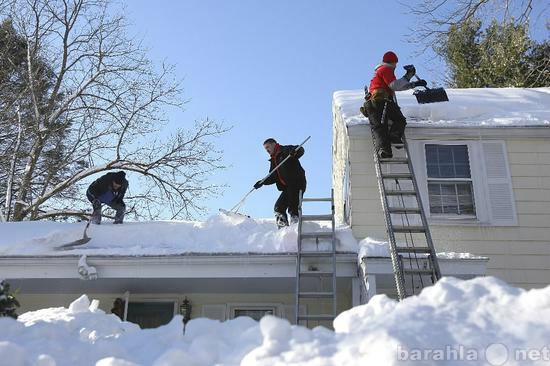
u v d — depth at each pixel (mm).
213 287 8703
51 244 8461
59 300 9102
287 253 7938
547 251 8602
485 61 20797
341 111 10055
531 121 9352
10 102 17594
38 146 16781
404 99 10859
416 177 8961
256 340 3424
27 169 16578
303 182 8852
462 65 21562
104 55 17797
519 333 2805
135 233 8750
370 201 8828
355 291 7945
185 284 8523
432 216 8773
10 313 4699
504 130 9234
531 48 19922
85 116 17453
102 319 4754
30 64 17391
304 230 8328
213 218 8906
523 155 9188
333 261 7492
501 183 8992
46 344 3686
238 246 8273
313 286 8578
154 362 3299
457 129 9219
